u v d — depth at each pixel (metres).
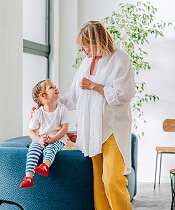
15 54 4.95
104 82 3.90
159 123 7.09
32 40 6.29
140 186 6.75
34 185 4.09
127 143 3.95
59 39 7.06
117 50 3.94
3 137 4.71
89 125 3.97
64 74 7.08
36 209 4.10
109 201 3.94
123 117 3.94
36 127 4.13
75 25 7.04
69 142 4.60
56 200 4.09
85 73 4.03
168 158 7.08
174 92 7.05
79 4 7.16
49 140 4.02
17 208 4.12
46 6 6.77
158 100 7.07
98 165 4.02
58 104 4.18
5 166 4.10
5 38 4.70
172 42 7.03
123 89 3.83
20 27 5.07
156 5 7.01
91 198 4.07
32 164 3.92
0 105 4.62
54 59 6.81
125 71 3.88
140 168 7.14
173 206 5.49
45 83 4.16
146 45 7.05
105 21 6.89
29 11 6.18
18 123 5.05
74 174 4.05
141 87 6.78
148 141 7.12
